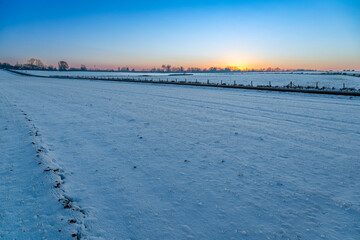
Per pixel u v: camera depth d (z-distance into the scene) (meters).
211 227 3.56
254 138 8.32
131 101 18.59
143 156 6.62
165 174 5.44
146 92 26.48
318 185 4.86
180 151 7.02
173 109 14.71
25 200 4.26
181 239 3.31
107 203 4.22
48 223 3.61
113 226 3.58
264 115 12.50
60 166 5.89
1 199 4.29
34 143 7.61
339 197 4.38
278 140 8.03
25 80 62.19
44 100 19.27
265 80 64.31
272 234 3.40
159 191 4.66
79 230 3.47
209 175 5.38
